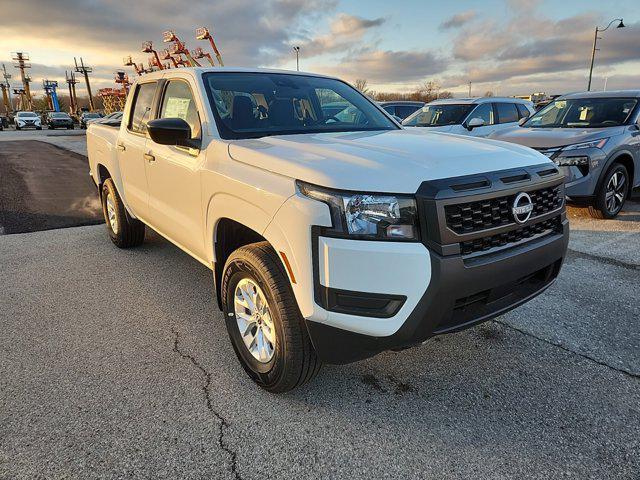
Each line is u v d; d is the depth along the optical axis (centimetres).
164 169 364
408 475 217
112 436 240
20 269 479
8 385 281
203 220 314
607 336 339
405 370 299
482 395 274
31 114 4322
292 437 241
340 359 235
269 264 249
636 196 831
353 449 233
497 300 257
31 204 796
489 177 234
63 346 328
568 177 633
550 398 271
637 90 754
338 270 216
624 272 458
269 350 270
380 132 339
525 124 805
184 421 252
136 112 449
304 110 366
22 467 219
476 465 222
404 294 214
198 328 356
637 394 273
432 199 211
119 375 293
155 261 504
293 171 237
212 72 357
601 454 228
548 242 263
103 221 687
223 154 290
